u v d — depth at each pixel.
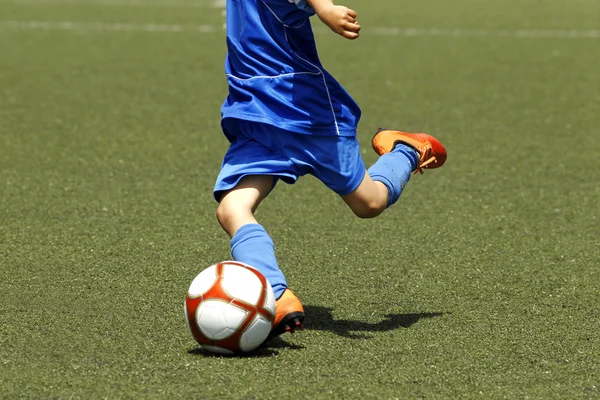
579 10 61.00
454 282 15.63
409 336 13.00
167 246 17.42
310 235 18.25
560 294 15.09
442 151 15.42
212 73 37.72
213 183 22.34
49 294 14.65
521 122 29.58
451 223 19.28
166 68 38.66
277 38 12.88
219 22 53.78
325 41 46.34
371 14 58.06
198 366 11.65
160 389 10.93
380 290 15.16
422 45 45.62
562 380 11.49
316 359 11.98
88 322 13.38
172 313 13.82
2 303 14.18
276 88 12.82
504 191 21.94
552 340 12.96
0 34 47.72
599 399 10.93
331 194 21.33
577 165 24.47
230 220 12.66
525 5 63.91
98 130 27.75
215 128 28.39
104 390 10.90
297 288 15.19
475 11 60.31
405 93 34.00
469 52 43.59
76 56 41.22
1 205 20.08
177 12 58.47
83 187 21.70
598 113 31.02
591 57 42.28
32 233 18.11
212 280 11.88
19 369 11.54
